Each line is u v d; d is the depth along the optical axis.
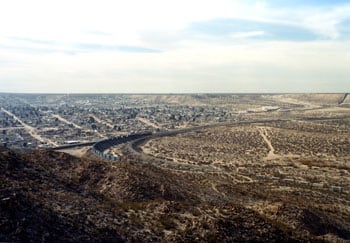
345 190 92.94
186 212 44.81
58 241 31.73
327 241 49.09
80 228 34.81
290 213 56.94
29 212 33.84
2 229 30.47
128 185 56.59
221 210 45.69
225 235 39.69
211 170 117.62
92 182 57.81
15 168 46.50
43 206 36.25
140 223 40.06
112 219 39.22
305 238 45.34
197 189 72.25
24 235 30.69
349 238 55.97
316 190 91.25
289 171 121.94
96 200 46.09
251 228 42.38
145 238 36.91
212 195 70.25
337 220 63.34
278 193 84.00
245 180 101.38
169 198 56.84
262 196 75.75
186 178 92.19
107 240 34.47
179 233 39.09
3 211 32.19
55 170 57.97
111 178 58.84
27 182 43.12
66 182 49.62
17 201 34.38
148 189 57.47
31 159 57.22
